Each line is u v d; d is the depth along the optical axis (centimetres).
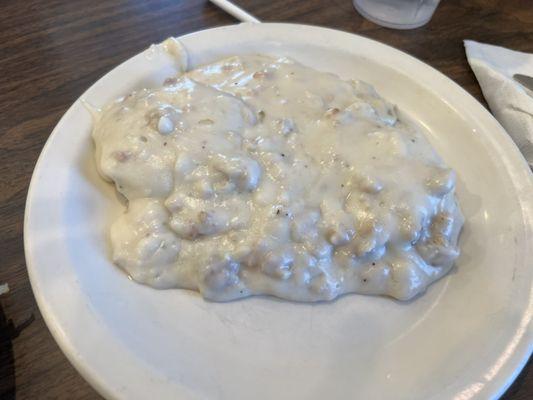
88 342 17
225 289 20
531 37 33
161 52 27
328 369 19
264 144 22
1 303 21
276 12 33
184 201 21
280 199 21
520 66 30
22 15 31
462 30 33
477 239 23
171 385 17
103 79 25
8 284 21
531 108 27
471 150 25
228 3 32
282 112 24
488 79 29
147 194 21
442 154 26
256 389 18
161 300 20
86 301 18
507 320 19
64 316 18
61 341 17
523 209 22
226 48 28
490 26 34
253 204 21
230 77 26
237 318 20
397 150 22
